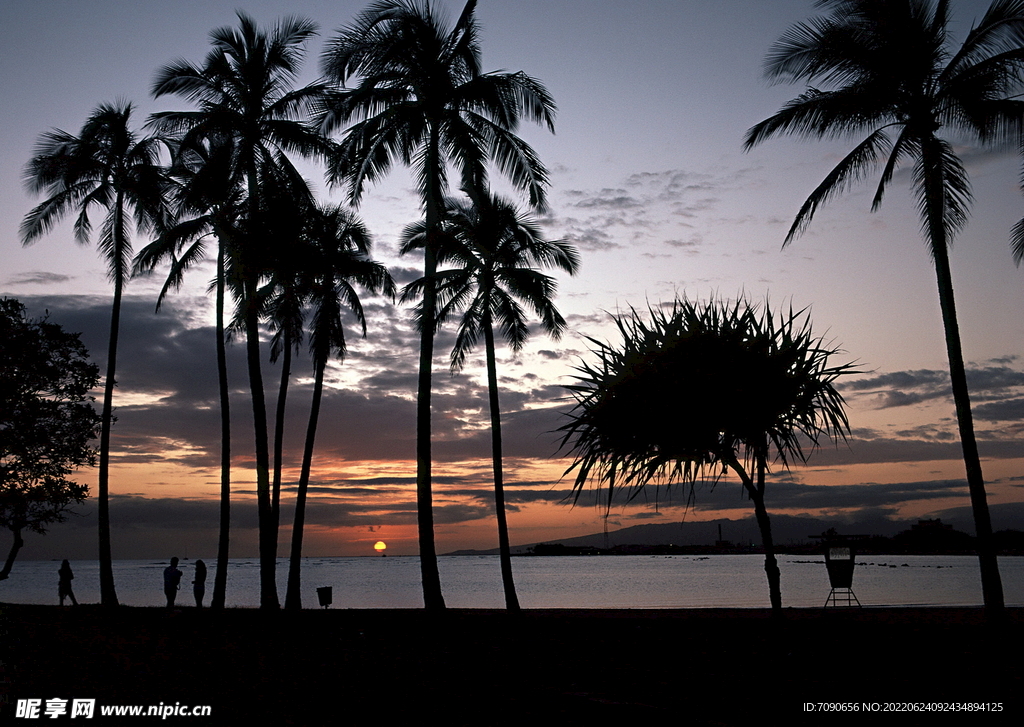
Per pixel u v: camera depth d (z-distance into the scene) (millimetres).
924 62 18938
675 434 16047
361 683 12273
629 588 61406
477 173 26734
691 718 9328
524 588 67812
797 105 19688
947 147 19219
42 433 29812
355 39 24906
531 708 10133
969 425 18672
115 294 32125
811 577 78688
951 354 18984
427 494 24594
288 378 31688
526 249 28766
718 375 15648
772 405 15805
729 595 44375
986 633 15117
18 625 21469
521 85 25391
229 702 10836
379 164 26250
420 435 25031
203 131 26109
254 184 27281
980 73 18453
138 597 55938
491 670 13352
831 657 13398
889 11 18875
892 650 13766
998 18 17859
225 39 27141
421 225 30812
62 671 13688
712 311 16891
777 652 14070
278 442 31422
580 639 16953
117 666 14227
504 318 28438
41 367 30125
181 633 20031
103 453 30859
